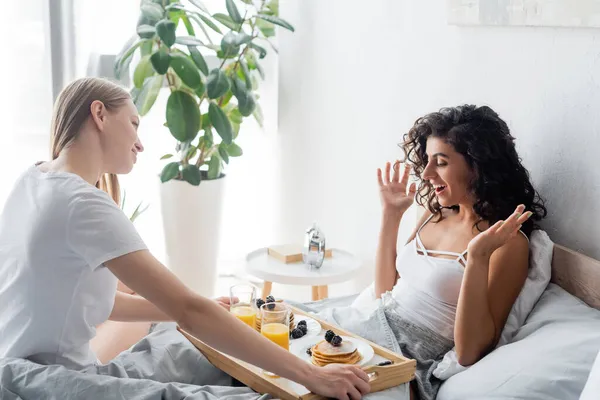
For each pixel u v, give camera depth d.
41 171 1.84
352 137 3.07
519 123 2.19
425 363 1.97
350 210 3.13
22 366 1.72
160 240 3.82
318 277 2.67
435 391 1.91
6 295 1.81
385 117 2.85
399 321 2.07
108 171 1.91
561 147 2.05
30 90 3.35
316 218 3.38
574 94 2.00
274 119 3.64
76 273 1.75
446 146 2.04
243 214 3.92
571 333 1.72
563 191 2.06
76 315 1.78
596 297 1.88
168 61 3.03
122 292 2.08
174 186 3.36
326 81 3.21
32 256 1.74
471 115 2.04
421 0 2.58
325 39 3.19
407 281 2.16
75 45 3.36
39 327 1.78
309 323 2.08
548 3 2.02
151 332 2.14
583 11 1.92
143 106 3.18
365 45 2.93
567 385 1.61
